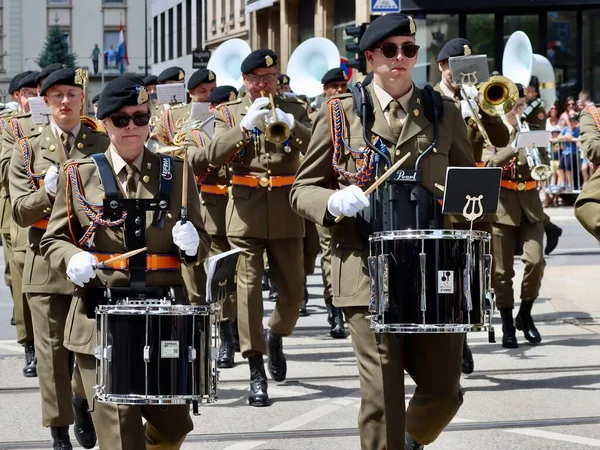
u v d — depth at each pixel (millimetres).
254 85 12000
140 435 7102
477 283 7141
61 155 9820
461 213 7219
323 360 13484
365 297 7562
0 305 19000
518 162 13648
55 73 9875
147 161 7504
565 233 28188
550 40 38844
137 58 129875
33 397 11656
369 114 7816
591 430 9922
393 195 7637
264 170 11609
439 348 7535
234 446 9547
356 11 43969
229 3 67000
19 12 129875
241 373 12938
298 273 11836
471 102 11430
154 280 7391
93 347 7332
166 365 6734
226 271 7102
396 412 7508
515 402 11023
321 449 9414
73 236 7504
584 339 14453
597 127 10469
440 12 39188
